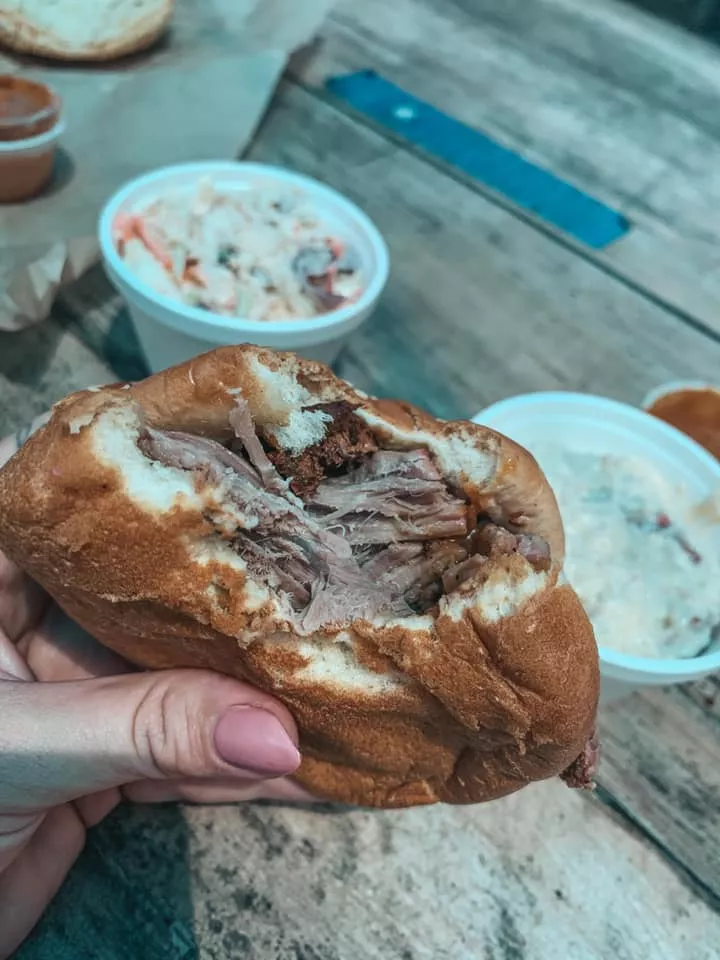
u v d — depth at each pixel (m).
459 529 0.17
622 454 0.26
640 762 0.23
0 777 0.16
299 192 0.31
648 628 0.22
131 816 0.21
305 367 0.16
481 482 0.17
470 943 0.20
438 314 0.34
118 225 0.28
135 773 0.16
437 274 0.35
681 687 0.25
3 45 0.37
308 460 0.17
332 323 0.26
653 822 0.22
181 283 0.27
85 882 0.20
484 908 0.20
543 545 0.16
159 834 0.21
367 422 0.17
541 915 0.20
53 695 0.16
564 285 0.36
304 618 0.16
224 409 0.16
